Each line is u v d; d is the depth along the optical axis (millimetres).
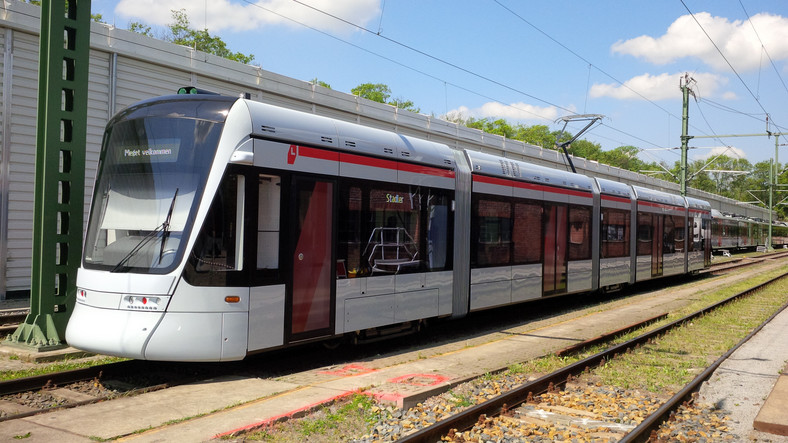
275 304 7941
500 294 12719
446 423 5762
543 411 6785
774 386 7648
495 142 29266
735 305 17281
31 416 5922
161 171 7684
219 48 45344
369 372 8336
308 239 8430
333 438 5633
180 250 7273
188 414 6082
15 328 10336
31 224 14570
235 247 7566
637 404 7176
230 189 7543
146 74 15945
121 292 7344
